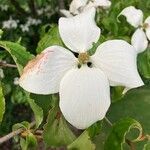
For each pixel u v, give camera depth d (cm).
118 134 21
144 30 32
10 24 77
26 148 22
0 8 74
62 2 44
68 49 22
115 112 31
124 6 35
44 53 20
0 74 41
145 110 32
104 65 21
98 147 24
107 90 20
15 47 23
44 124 22
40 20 74
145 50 32
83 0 34
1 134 75
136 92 32
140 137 21
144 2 37
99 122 22
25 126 22
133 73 20
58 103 22
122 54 20
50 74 20
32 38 77
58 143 22
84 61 21
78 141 22
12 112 79
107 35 34
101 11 35
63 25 22
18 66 22
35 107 21
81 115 20
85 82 20
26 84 20
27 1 65
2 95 22
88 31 22
